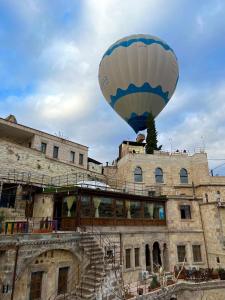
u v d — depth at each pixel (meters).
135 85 47.62
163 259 29.91
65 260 19.33
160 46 48.28
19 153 31.30
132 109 50.59
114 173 46.38
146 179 40.81
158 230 30.30
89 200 24.28
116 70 48.41
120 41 49.66
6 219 23.56
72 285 19.23
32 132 37.22
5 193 27.81
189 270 26.62
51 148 39.22
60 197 25.80
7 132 37.06
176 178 41.94
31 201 27.58
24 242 16.48
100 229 24.20
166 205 32.66
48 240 17.98
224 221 31.08
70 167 38.56
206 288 24.72
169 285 23.44
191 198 33.78
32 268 17.08
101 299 17.11
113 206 26.42
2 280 15.27
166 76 48.53
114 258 21.77
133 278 25.08
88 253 19.83
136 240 27.00
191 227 32.44
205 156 42.53
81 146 44.31
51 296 17.81
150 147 47.47
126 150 49.75
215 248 30.72
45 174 34.16
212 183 40.62
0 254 16.11
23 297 16.25
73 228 22.86
